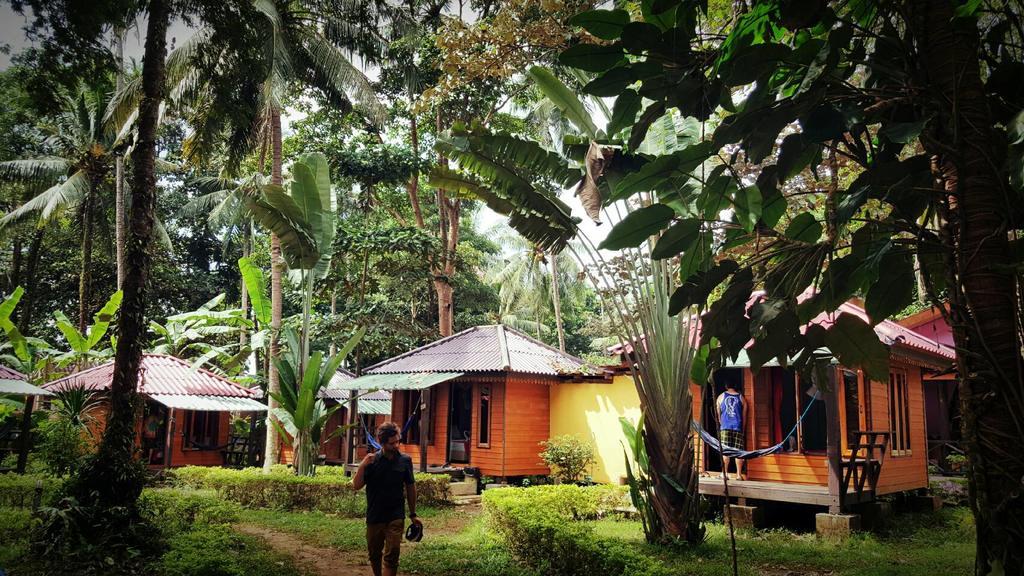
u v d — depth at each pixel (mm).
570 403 17281
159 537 8789
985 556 3277
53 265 34188
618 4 7969
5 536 8492
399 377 15875
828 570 8320
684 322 9547
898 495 12727
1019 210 3580
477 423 17234
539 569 7805
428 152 27922
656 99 3830
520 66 11156
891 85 3867
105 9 7941
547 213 8672
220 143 22297
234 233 38469
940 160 3746
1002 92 3729
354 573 8016
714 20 6961
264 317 18734
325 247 15555
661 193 5164
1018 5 3990
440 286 27484
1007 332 3402
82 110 25609
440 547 9336
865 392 11930
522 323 39156
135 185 9500
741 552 9109
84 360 23094
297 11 20453
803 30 4035
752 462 12133
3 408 18484
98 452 8844
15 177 25969
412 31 22828
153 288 34250
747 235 4809
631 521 11789
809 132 3750
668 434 9445
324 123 28359
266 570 7395
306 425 14656
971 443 3385
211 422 23609
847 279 4363
